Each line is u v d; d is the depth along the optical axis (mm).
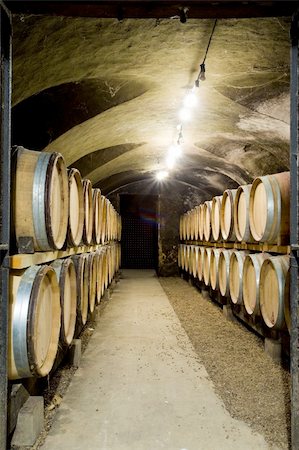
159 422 3027
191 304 8203
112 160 8414
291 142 2260
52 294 3141
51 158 2891
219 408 3275
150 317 6941
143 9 2148
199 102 5461
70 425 2973
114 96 4977
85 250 5293
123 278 13398
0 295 2141
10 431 2588
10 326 2510
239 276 5562
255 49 3771
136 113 5816
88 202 5371
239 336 5609
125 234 18172
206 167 9828
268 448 2662
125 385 3795
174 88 4961
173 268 13812
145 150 8695
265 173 7793
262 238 4641
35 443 2701
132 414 3166
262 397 3494
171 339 5484
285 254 4844
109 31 3275
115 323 6496
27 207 2801
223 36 3518
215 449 2643
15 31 2814
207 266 8227
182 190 13703
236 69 4297
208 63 4148
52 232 2879
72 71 3838
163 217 13758
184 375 4066
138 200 18250
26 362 2518
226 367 4301
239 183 9445
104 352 4898
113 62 3934
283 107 5105
